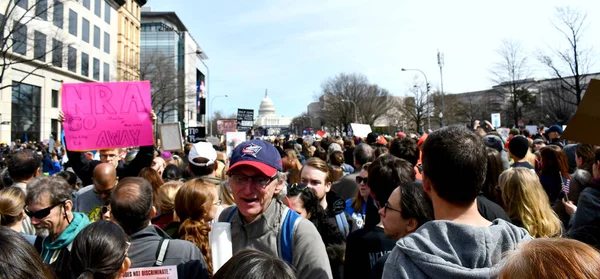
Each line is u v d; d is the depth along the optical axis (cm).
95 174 446
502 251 174
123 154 857
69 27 4412
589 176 503
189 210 325
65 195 322
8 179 654
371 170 348
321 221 373
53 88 4312
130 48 6112
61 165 1510
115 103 572
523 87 4706
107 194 448
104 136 570
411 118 6662
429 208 268
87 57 4831
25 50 3697
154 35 8888
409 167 349
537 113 5206
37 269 168
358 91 7869
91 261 216
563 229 374
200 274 268
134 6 6288
